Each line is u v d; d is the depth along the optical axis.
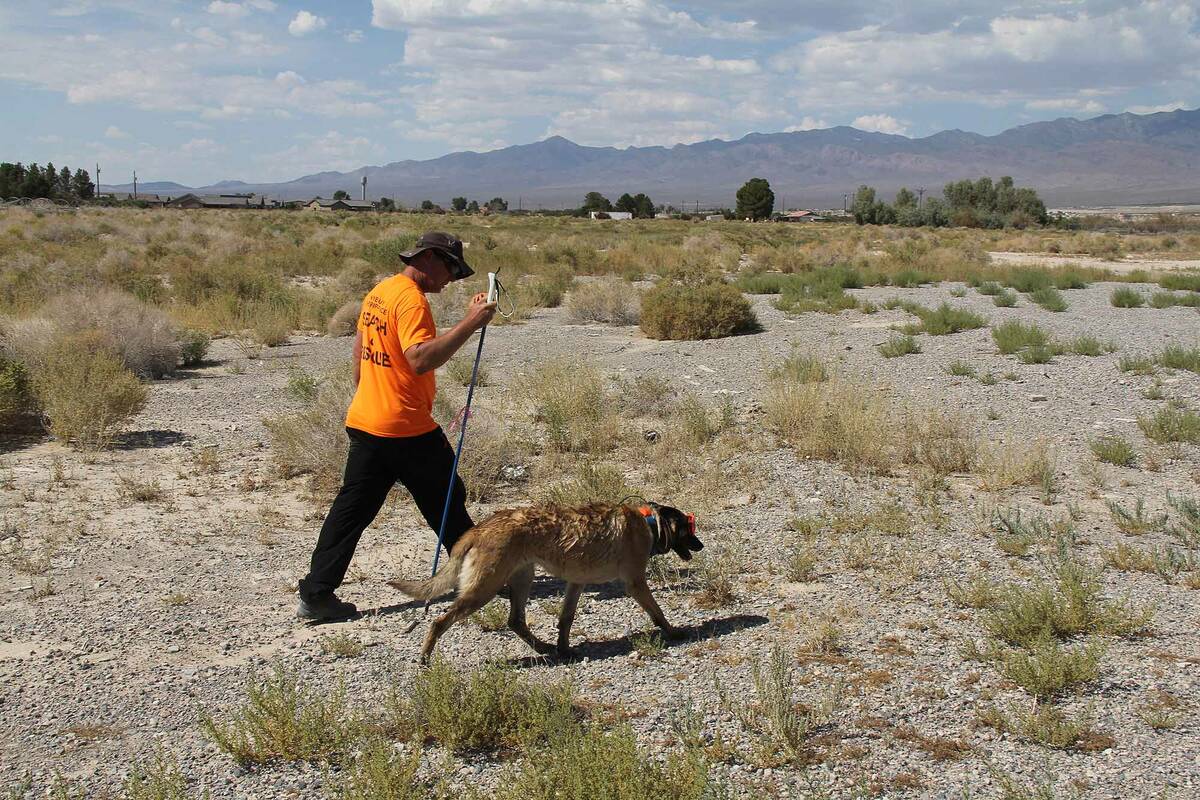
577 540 5.65
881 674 5.31
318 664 5.68
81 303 16.25
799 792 4.18
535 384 13.20
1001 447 10.40
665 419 12.41
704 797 4.01
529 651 5.89
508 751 4.63
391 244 34.00
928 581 6.88
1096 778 4.25
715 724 4.81
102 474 10.00
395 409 6.25
